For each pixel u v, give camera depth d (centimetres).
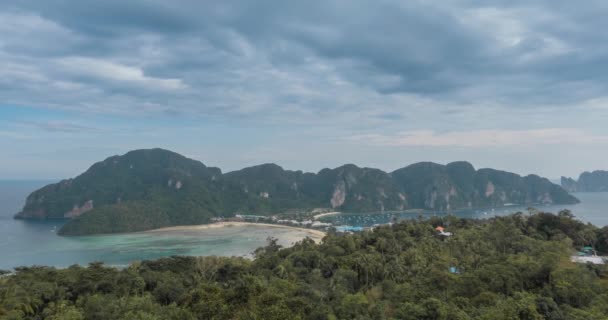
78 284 7881
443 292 6294
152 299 7538
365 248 11500
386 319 5750
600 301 5234
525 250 8906
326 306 6044
